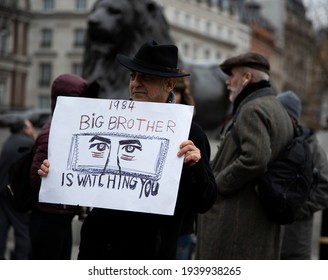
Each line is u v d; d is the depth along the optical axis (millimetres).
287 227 12312
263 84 10562
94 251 7730
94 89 10641
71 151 7621
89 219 7848
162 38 18500
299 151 10148
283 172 10000
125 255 7613
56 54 157375
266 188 9883
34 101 158875
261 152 9727
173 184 7246
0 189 16969
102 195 7406
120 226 7637
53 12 157125
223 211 10219
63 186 7543
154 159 7355
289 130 10297
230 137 10336
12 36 148500
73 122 7703
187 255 12891
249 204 10133
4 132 33625
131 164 7406
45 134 9430
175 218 7699
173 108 7449
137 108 7543
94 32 17500
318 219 20938
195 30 181500
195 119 23938
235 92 10734
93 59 17844
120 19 17406
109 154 7500
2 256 17141
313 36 97438
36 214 10312
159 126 7438
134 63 7625
